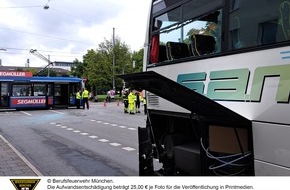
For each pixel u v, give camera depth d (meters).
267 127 3.04
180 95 3.68
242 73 3.45
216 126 3.85
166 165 5.43
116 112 27.05
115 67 55.22
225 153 3.74
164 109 5.44
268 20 3.18
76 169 7.68
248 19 3.46
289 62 2.86
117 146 10.69
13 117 21.89
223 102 3.72
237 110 3.46
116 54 56.53
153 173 5.60
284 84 2.88
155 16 6.02
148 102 6.03
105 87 57.91
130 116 22.88
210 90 4.01
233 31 3.71
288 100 2.82
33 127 16.14
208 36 4.21
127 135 13.20
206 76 4.14
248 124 3.28
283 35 2.98
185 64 4.71
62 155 9.31
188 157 4.61
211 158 3.99
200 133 4.19
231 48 3.71
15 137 12.83
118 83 56.72
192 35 4.65
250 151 3.30
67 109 30.70
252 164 3.28
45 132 14.26
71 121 19.09
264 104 3.08
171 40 5.32
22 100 28.92
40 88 30.06
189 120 4.82
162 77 3.40
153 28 6.08
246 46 3.45
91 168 7.76
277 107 2.93
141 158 5.64
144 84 3.92
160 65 5.56
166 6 5.60
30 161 8.56
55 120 19.73
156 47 5.88
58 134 13.60
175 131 5.44
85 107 33.84
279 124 2.90
